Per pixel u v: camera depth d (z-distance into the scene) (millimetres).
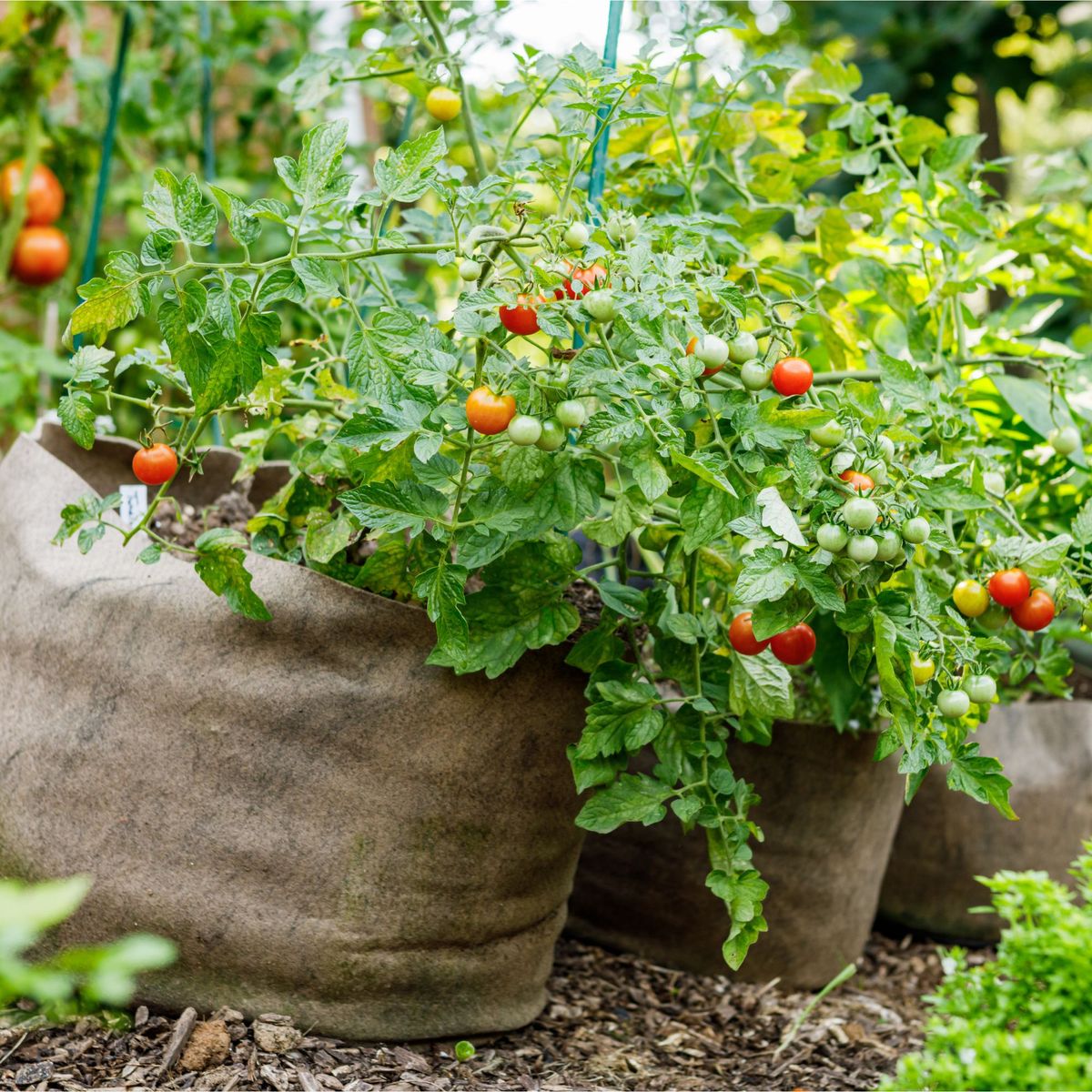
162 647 1471
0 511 1660
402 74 1843
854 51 4438
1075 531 1529
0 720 1513
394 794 1493
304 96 1815
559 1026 1791
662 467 1291
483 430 1230
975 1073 1036
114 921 1468
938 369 1826
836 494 1280
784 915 2049
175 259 3242
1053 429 1840
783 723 1990
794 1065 1773
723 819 1477
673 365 1243
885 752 1351
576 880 2111
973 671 1405
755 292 1432
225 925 1472
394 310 1303
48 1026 1496
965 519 1695
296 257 1257
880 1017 2010
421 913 1533
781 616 1315
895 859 2400
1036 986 1146
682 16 1854
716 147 2016
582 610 1655
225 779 1468
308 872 1479
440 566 1323
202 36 2854
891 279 1899
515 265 1370
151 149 3574
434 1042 1607
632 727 1449
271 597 1460
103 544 1560
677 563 1592
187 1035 1465
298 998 1514
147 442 1460
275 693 1462
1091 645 2658
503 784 1538
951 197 1975
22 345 2695
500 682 1510
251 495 2158
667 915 2061
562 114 1781
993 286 1960
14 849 1480
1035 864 2381
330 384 1688
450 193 1332
